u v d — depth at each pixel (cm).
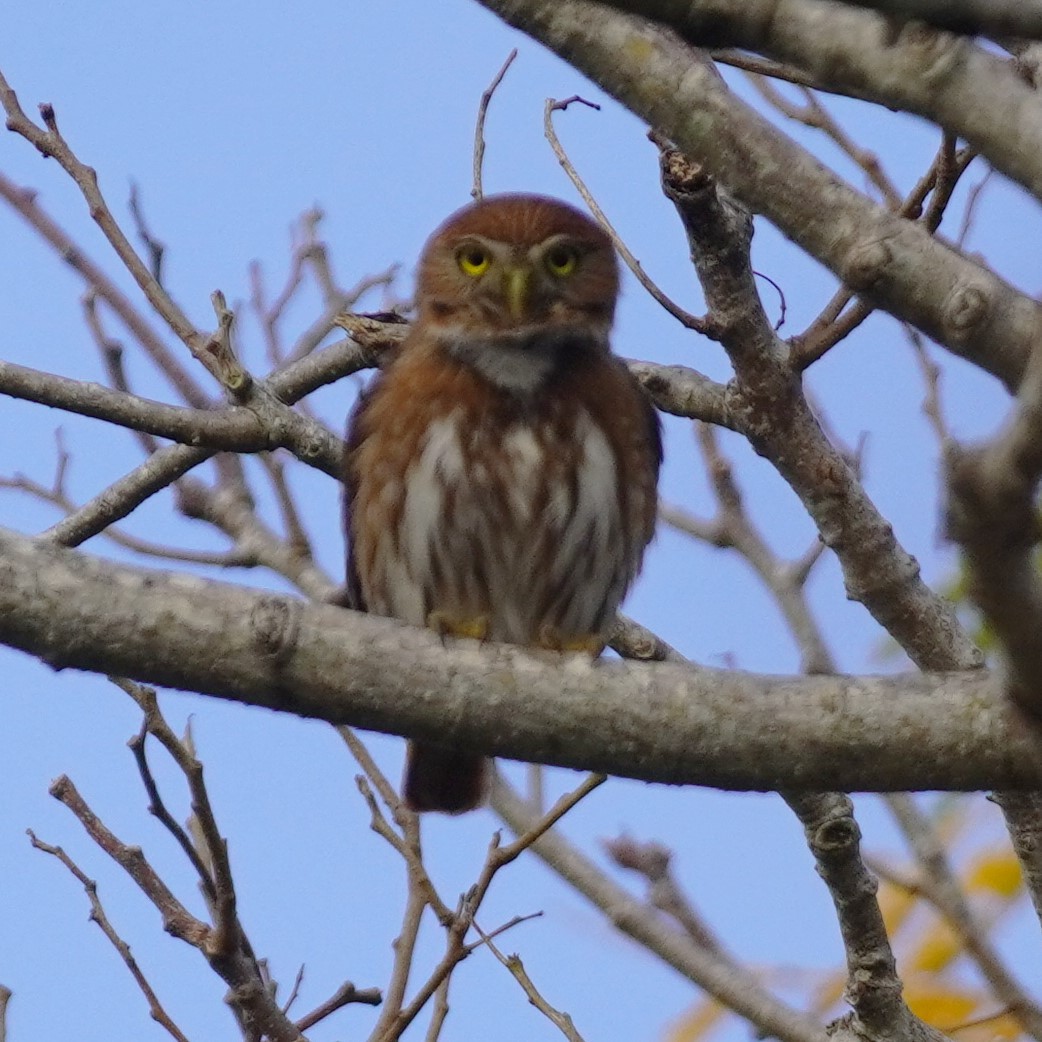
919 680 779
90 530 1154
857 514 1049
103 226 1105
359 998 1006
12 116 1123
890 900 1182
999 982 1138
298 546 1337
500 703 778
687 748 775
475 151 1252
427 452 1177
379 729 789
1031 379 556
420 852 1040
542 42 748
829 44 640
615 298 1249
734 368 1042
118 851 987
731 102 747
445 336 1202
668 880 1257
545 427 1177
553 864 1242
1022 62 893
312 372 1262
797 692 777
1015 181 646
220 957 955
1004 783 768
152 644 764
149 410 1084
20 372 1061
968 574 637
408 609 1220
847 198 743
